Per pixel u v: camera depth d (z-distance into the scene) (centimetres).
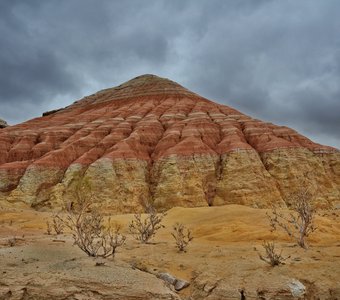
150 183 5894
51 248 1553
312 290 1116
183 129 7050
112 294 1065
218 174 5872
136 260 1447
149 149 6706
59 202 5312
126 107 8919
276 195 5447
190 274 1311
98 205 5241
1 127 11044
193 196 5428
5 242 1844
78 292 1069
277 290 1092
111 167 5744
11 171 6144
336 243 1841
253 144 6700
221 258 1473
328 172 6234
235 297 1096
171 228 2842
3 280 1112
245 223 2636
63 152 6388
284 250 1565
